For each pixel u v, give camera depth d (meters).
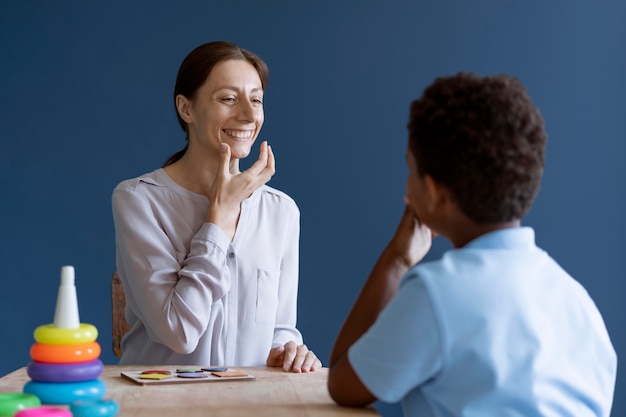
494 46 3.14
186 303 1.73
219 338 1.85
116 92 3.18
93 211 3.18
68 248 3.19
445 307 0.99
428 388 1.03
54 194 3.18
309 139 3.15
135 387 1.35
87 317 3.17
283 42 3.16
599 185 3.09
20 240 3.18
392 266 1.21
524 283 1.02
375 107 3.16
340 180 3.15
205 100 1.86
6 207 3.18
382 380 1.02
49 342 1.19
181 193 1.89
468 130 0.99
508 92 1.01
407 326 1.00
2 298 3.18
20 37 3.18
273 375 1.50
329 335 3.14
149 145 3.18
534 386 0.99
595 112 3.10
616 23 3.10
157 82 3.18
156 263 1.79
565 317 1.05
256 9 3.16
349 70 3.16
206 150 1.88
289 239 2.01
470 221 1.05
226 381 1.41
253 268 1.90
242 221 1.90
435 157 1.02
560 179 3.10
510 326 0.99
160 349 1.85
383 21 3.16
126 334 1.90
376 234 3.15
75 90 3.18
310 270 3.14
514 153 0.99
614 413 3.05
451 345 0.99
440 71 3.15
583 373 1.06
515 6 3.13
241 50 1.91
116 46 3.18
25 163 3.19
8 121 3.18
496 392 0.98
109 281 3.18
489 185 1.00
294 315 2.02
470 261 1.02
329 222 3.15
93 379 1.21
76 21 3.18
